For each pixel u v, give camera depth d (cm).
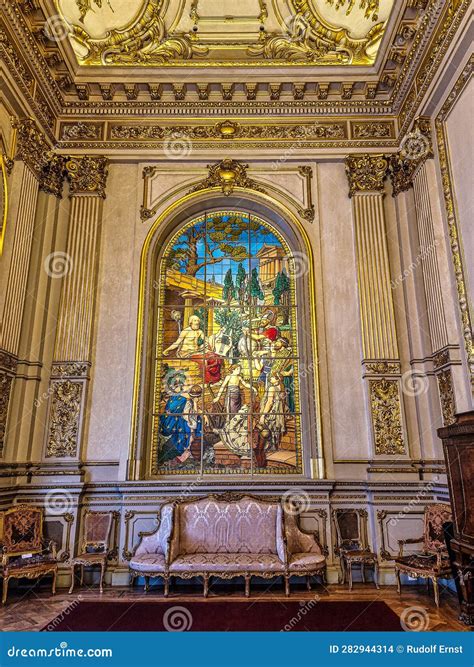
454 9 587
